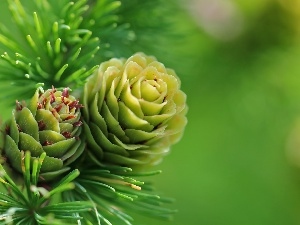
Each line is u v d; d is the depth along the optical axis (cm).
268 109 35
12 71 24
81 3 25
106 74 22
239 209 44
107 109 22
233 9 33
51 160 21
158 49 29
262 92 35
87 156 22
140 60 22
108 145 22
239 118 36
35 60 25
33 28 25
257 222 44
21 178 22
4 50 26
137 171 23
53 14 26
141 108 22
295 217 43
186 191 45
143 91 22
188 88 34
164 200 23
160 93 22
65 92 22
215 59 34
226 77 34
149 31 28
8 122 22
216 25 33
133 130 22
